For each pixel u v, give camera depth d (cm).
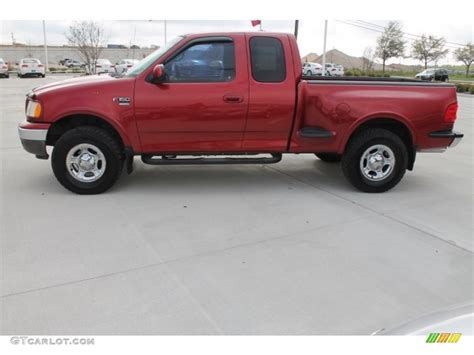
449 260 375
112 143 517
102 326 276
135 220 452
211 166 689
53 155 513
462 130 1161
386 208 505
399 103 533
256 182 602
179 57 510
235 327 278
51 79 3266
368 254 383
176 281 331
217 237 413
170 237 411
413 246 401
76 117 527
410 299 312
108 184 529
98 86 503
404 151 549
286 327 278
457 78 6025
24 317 284
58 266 350
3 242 391
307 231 432
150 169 661
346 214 482
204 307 298
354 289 325
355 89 527
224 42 514
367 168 555
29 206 485
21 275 334
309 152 547
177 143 524
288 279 337
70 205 492
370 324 282
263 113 521
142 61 553
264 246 395
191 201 516
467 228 447
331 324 282
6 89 2200
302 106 522
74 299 304
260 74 518
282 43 520
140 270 346
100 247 386
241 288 323
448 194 564
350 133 536
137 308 296
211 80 513
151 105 505
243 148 536
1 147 784
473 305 206
